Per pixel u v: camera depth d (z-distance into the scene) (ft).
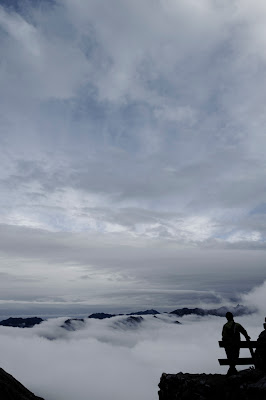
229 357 40.22
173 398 47.14
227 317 42.34
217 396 38.68
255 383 33.94
